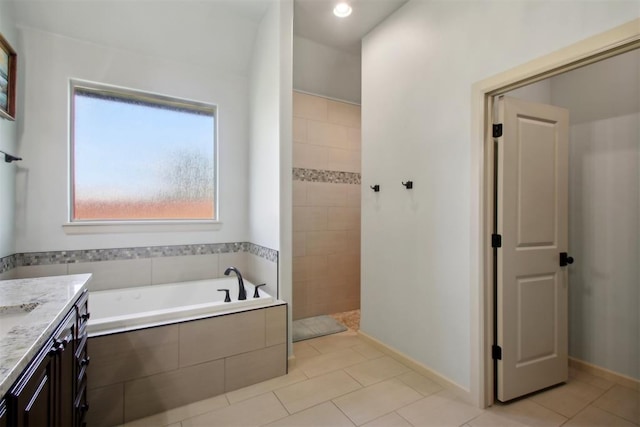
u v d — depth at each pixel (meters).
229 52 2.99
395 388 2.11
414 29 2.37
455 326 2.05
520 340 1.96
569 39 1.50
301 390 2.09
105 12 2.44
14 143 2.23
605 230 2.22
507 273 1.91
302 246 3.52
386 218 2.63
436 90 2.18
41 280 1.54
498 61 1.80
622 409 1.88
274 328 2.25
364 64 2.89
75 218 2.56
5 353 0.78
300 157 3.48
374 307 2.78
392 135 2.57
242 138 3.18
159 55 2.78
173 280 2.86
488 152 1.89
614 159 2.18
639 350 2.06
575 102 2.39
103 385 1.74
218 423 1.77
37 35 2.34
